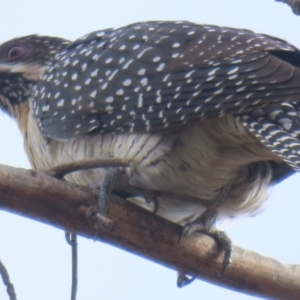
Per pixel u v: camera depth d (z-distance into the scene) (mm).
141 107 9828
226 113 9039
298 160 8430
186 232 9492
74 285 8961
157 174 9992
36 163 11711
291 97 8664
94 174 10172
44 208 8633
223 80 9133
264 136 8789
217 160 9930
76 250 8984
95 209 8727
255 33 9984
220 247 9734
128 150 9961
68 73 11023
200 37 9930
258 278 9766
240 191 10773
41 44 12875
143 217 9266
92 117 10383
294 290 9852
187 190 10391
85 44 11359
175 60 9797
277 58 9094
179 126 9617
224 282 9836
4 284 8188
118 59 10453
